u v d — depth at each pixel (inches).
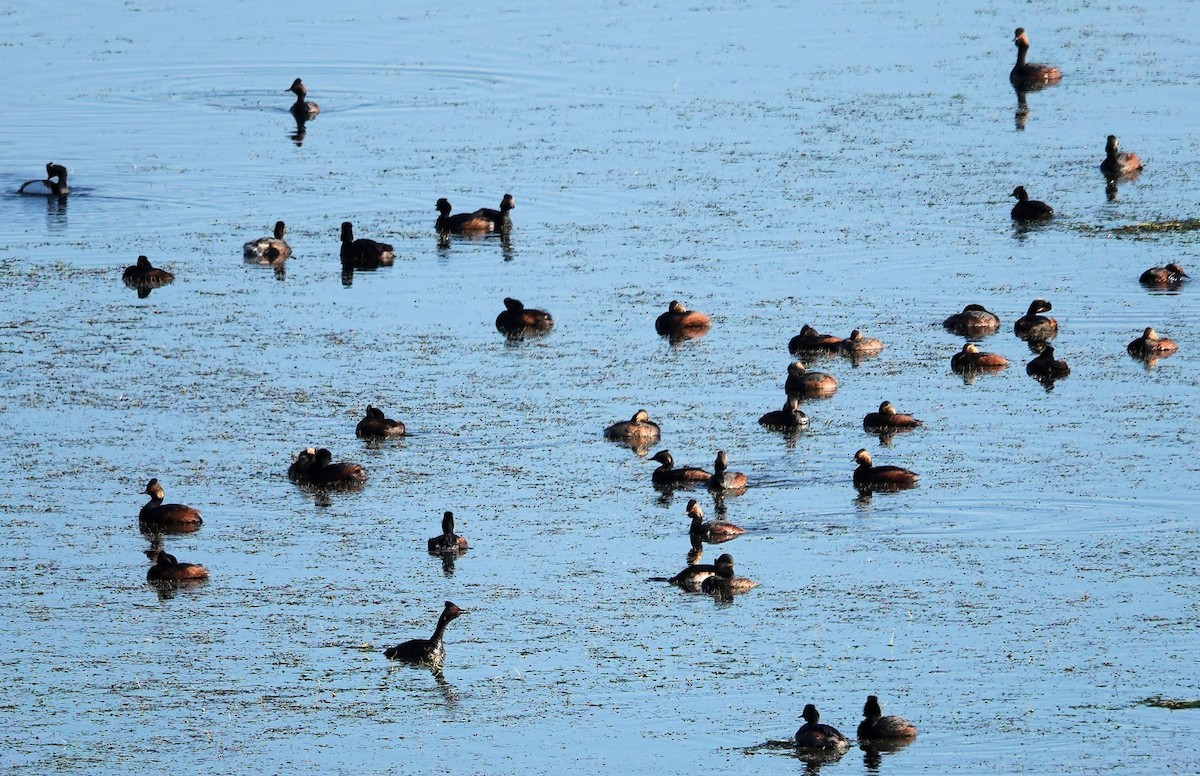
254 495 1708.9
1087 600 1444.4
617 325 2225.6
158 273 2421.3
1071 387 1974.7
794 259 2477.9
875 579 1498.5
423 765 1202.6
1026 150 3024.1
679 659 1360.7
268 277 2455.7
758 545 1577.3
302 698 1309.1
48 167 2837.1
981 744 1209.4
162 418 1913.1
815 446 1811.0
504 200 2674.7
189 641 1407.5
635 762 1201.4
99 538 1610.5
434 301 2341.3
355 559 1562.5
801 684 1314.0
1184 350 2091.5
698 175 2910.9
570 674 1342.3
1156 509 1628.9
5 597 1483.8
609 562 1549.0
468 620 1438.2
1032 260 2449.6
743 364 2075.5
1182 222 2603.3
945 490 1685.5
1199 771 1162.0
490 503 1684.3
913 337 2164.1
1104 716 1247.5
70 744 1237.7
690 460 1771.7
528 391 1991.9
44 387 2009.1
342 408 1943.9
